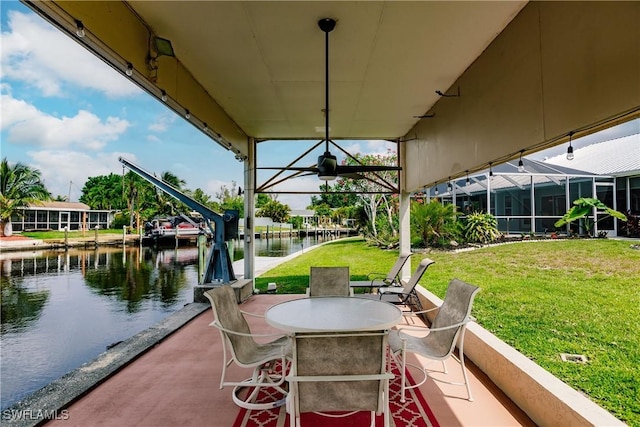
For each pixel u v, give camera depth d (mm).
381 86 4508
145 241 27484
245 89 4637
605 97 1926
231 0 2744
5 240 23203
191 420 2404
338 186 15539
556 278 7391
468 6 2787
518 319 5172
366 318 2656
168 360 3467
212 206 35781
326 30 3078
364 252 14359
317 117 5887
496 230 12469
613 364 3592
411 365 3100
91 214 37156
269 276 9750
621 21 1816
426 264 4816
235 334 2709
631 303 5633
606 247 9516
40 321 6500
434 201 12906
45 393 2684
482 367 3199
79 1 2260
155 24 3090
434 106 5195
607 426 1813
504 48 3104
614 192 11484
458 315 2926
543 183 12719
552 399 2193
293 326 2445
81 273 12406
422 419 2434
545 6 2480
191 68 4008
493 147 3301
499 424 2373
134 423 2363
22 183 25828
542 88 2520
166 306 7605
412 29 3148
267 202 33562
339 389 2049
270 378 3021
